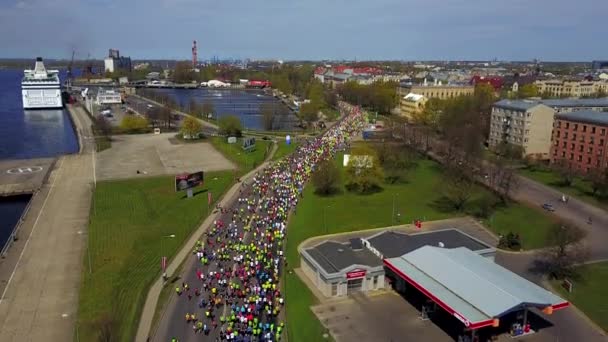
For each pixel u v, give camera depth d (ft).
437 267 287.28
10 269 333.21
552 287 314.55
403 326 266.98
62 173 605.31
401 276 289.53
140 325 263.70
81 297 295.48
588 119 597.11
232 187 544.21
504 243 380.99
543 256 358.02
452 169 546.67
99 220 431.43
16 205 516.73
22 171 624.59
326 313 280.10
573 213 461.78
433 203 496.23
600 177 521.65
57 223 424.05
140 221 428.97
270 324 265.75
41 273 327.47
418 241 341.62
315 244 380.99
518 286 264.72
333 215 453.99
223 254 354.13
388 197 516.73
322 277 304.09
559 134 651.25
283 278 324.80
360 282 307.58
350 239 356.59
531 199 505.25
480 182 551.18
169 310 279.69
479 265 290.56
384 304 291.38
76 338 253.44
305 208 475.72
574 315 279.08
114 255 352.90
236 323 266.77
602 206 482.28
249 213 452.76
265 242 382.83
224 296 295.48
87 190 529.45
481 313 242.58
